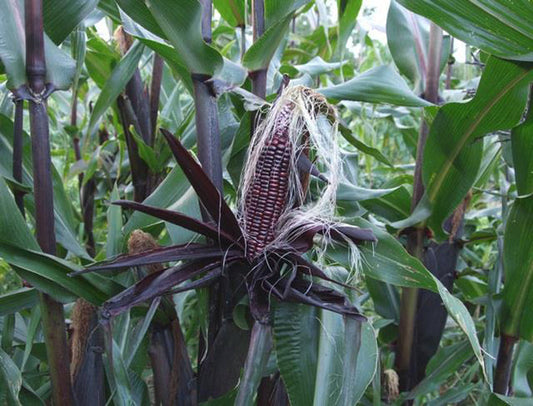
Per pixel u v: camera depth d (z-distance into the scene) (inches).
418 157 35.0
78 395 24.5
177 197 26.1
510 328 30.3
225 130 29.2
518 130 27.5
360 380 21.5
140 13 23.5
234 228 20.5
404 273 21.9
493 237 38.9
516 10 21.2
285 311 22.1
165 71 47.0
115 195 27.5
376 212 38.8
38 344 27.9
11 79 20.2
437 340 39.0
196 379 26.0
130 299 19.6
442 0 22.5
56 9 24.6
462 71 75.4
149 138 37.0
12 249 21.0
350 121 59.3
